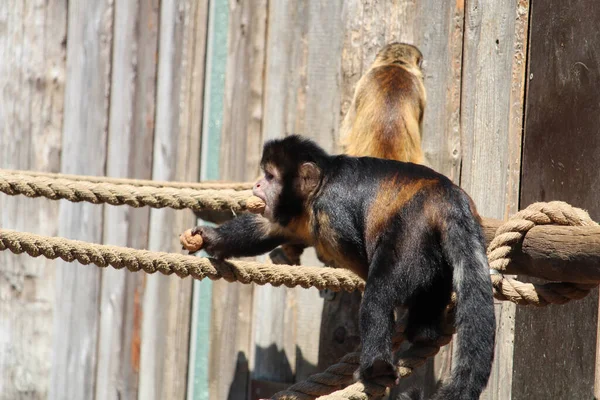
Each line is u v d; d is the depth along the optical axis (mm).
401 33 12430
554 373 9375
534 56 10281
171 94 13734
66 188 9398
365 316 7465
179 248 13438
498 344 10594
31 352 14562
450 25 11914
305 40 12961
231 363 13023
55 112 14688
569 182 9711
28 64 14805
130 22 14141
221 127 13438
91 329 14156
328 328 12109
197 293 13336
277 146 8797
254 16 13289
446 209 7598
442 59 12016
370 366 7277
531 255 7641
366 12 12641
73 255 8727
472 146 11383
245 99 13266
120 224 13945
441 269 7707
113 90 14242
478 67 11406
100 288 14180
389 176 8156
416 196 7785
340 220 8250
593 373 9000
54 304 14477
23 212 14633
